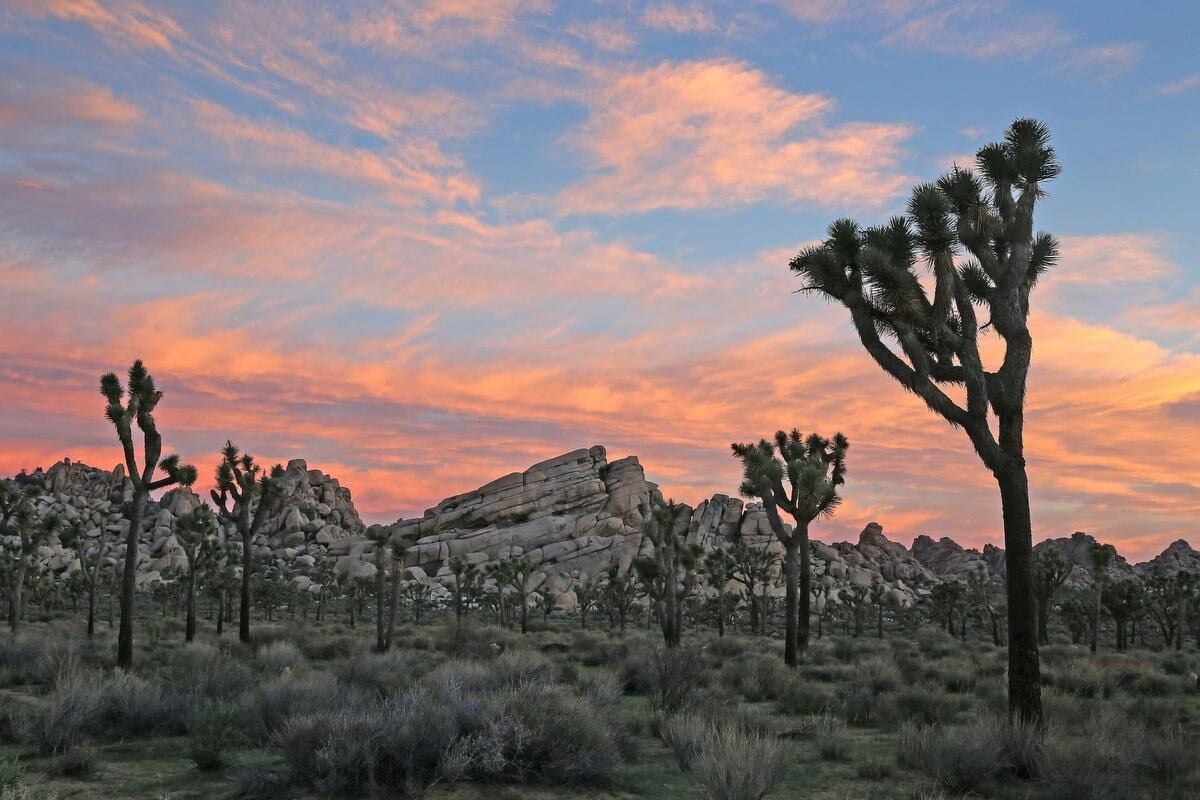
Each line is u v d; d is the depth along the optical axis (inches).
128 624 917.8
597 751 405.1
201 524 1481.3
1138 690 849.5
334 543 6141.7
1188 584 2511.1
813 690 723.4
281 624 2164.1
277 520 6486.2
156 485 970.1
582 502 6505.9
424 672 840.3
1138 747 436.8
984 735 430.9
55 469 6968.5
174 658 1003.3
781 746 425.1
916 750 450.6
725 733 422.6
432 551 5880.9
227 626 2187.5
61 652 822.5
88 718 490.6
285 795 355.6
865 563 7170.3
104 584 3314.5
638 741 490.9
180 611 3378.4
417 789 353.7
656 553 1578.5
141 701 522.3
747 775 358.9
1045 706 602.5
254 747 465.4
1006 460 524.7
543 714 420.2
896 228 582.6
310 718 403.2
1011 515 520.7
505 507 6402.6
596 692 680.4
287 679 549.0
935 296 543.5
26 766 415.2
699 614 3467.0
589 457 6998.0
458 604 3093.0
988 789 393.1
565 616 4232.3
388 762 375.9
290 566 5634.8
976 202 554.3
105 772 409.7
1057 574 2252.7
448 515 6392.7
